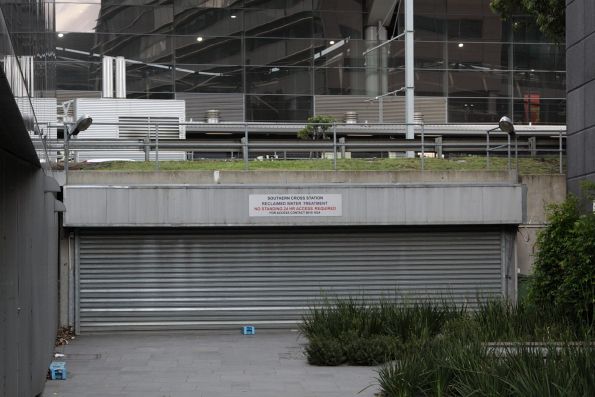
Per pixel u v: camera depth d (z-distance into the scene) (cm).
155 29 3247
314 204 1930
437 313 1630
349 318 1617
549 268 1539
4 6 659
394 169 2072
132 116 2677
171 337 1912
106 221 1892
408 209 1950
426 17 3378
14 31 769
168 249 1966
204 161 2222
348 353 1493
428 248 2011
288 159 2322
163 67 3247
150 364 1521
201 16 3284
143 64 3234
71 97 3142
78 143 2044
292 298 1989
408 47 2717
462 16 3397
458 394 987
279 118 3309
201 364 1520
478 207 1962
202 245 1972
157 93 3234
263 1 3322
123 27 3219
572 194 1608
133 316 1955
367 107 3338
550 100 3438
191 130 2881
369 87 3350
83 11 3188
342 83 3341
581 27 1764
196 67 3269
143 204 1903
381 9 3350
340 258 1998
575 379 880
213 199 1912
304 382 1314
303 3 3341
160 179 1933
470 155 2667
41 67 1191
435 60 3378
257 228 1978
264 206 1922
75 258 1945
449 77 3384
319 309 1808
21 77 798
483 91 3400
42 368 1237
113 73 3175
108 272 1952
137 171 1923
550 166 2245
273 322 1983
